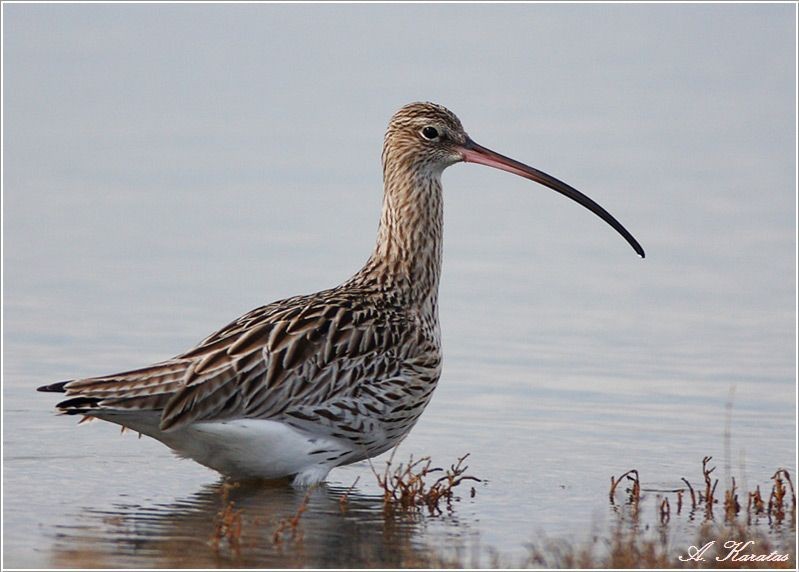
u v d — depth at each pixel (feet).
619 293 86.48
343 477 58.13
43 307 81.41
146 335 76.95
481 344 76.95
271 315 56.18
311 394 55.16
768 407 67.82
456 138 61.52
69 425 63.26
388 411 56.85
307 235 95.45
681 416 66.28
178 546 49.37
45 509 52.90
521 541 50.67
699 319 82.12
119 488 55.67
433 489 54.44
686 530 52.13
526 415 66.08
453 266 90.94
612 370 73.05
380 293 58.75
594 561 48.57
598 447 61.93
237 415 54.34
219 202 101.60
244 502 54.34
